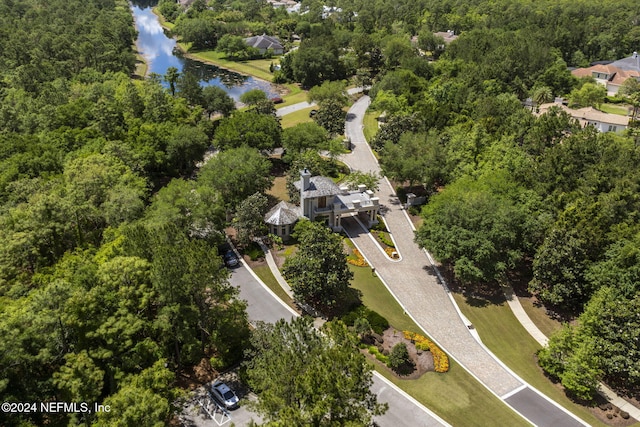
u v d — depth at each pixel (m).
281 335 46.66
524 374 60.78
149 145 103.19
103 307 48.97
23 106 122.00
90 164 81.75
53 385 43.75
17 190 79.44
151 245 58.53
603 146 93.88
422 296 74.56
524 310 72.38
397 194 105.38
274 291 73.81
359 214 97.06
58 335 45.78
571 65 198.12
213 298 56.59
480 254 70.81
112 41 190.00
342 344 43.19
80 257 61.53
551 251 69.75
